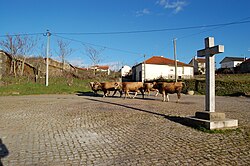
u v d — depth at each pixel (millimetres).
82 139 6441
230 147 5527
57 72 40656
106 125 8242
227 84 28172
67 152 5332
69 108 13055
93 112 11320
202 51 8375
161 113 10719
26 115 10656
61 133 7145
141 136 6633
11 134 7047
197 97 22453
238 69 53406
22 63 36875
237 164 4480
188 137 6453
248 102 16953
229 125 7402
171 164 4512
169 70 54875
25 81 32750
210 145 5695
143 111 11461
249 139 6188
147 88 22281
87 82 38344
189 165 4457
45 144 5980
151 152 5230
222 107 13336
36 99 19500
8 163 4664
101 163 4625
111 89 22203
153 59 58750
